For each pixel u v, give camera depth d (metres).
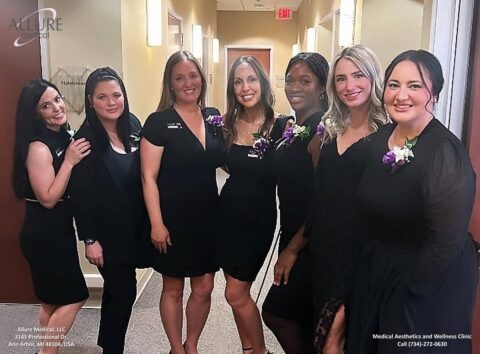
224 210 1.92
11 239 2.41
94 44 2.55
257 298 2.49
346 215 1.43
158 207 1.86
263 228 1.90
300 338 1.89
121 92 1.85
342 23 3.54
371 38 3.07
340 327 1.49
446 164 1.10
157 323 2.48
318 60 1.76
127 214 1.88
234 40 8.53
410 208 1.17
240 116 1.91
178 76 1.84
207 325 2.47
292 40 8.43
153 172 1.85
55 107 1.79
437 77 1.17
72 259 1.90
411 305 1.18
